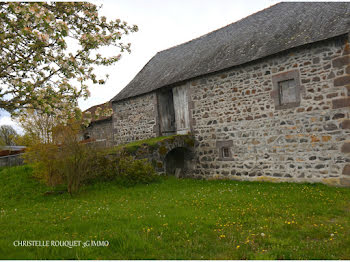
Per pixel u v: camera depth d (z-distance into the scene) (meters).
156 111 12.60
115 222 4.92
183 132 11.83
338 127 7.58
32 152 9.06
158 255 3.59
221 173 10.32
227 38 12.20
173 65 13.59
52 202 7.34
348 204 5.82
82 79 5.44
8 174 9.97
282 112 8.67
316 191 7.04
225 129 10.19
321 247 3.74
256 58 9.04
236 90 9.84
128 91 14.45
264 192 7.29
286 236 4.21
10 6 4.10
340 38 7.52
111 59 6.14
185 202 6.42
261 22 11.40
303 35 8.41
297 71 8.32
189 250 3.73
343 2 8.70
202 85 10.90
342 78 7.50
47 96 4.82
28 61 4.98
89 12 5.79
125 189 8.57
